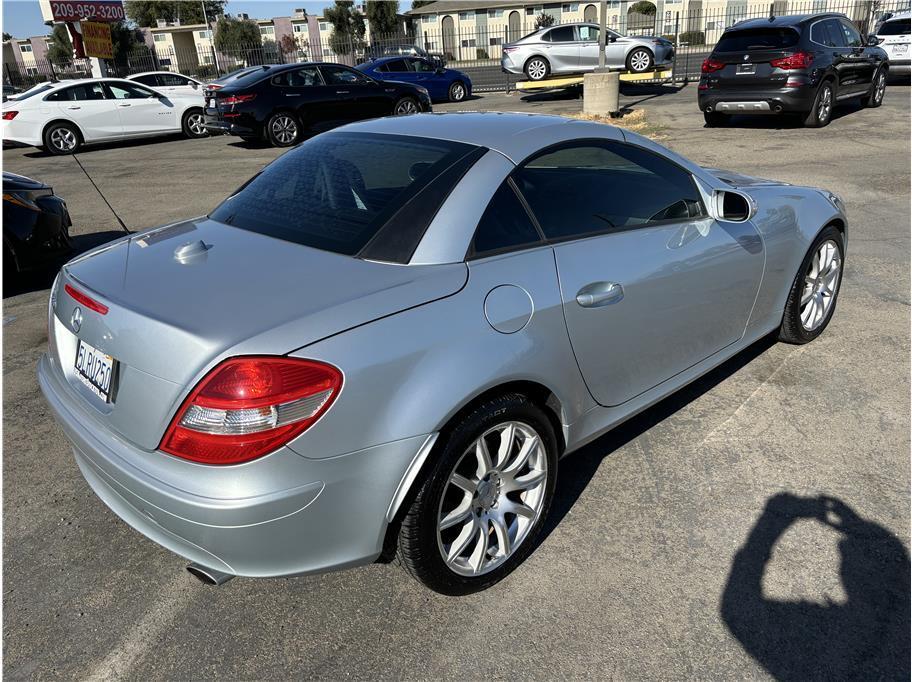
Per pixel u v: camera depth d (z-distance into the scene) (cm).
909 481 284
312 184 257
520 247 233
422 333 197
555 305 231
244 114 1308
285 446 177
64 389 227
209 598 235
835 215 390
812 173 845
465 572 225
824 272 402
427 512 205
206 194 931
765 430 324
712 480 288
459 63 4859
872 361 387
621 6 5181
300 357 178
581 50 1883
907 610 222
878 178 812
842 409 339
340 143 284
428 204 224
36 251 552
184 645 216
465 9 5500
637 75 1833
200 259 222
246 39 5528
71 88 1409
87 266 235
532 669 204
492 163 239
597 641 213
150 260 228
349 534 195
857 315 449
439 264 212
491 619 222
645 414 341
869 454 303
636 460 304
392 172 244
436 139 260
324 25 6097
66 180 1078
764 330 367
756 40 1155
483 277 217
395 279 204
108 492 221
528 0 5391
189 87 1611
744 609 223
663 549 251
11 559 254
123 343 191
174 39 5891
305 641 216
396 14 5650
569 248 245
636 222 275
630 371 273
